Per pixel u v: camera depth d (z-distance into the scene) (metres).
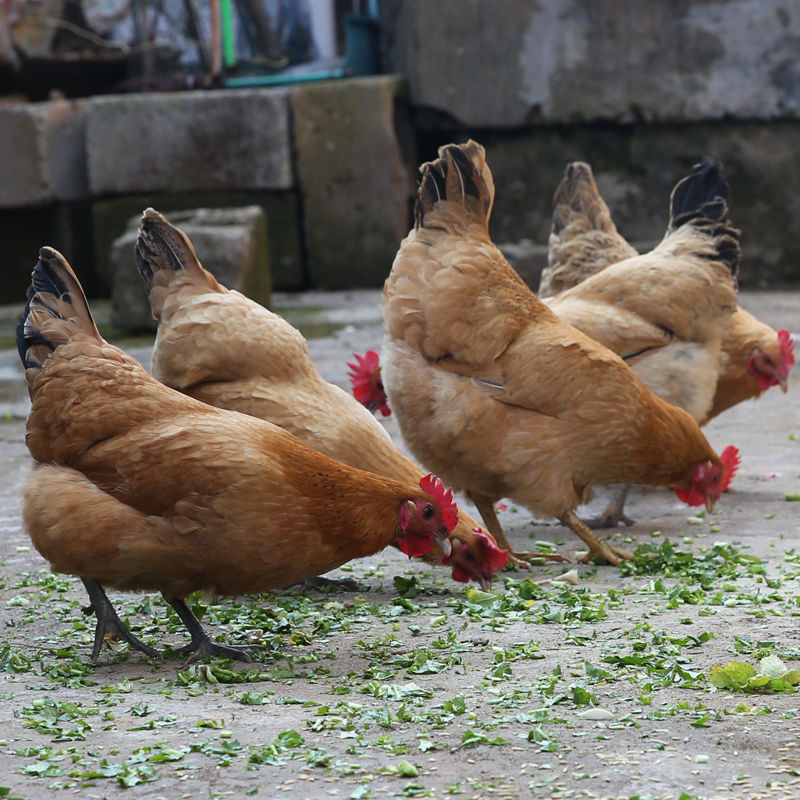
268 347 6.18
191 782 3.43
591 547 6.88
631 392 6.73
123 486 4.66
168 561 4.70
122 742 3.80
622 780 3.38
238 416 5.00
